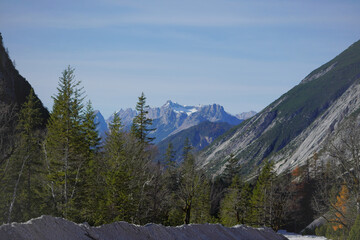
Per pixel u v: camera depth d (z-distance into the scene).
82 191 44.88
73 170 46.25
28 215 42.91
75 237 12.68
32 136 49.41
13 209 41.69
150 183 41.38
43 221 12.20
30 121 55.12
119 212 38.94
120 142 45.31
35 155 46.69
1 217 40.69
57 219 12.84
